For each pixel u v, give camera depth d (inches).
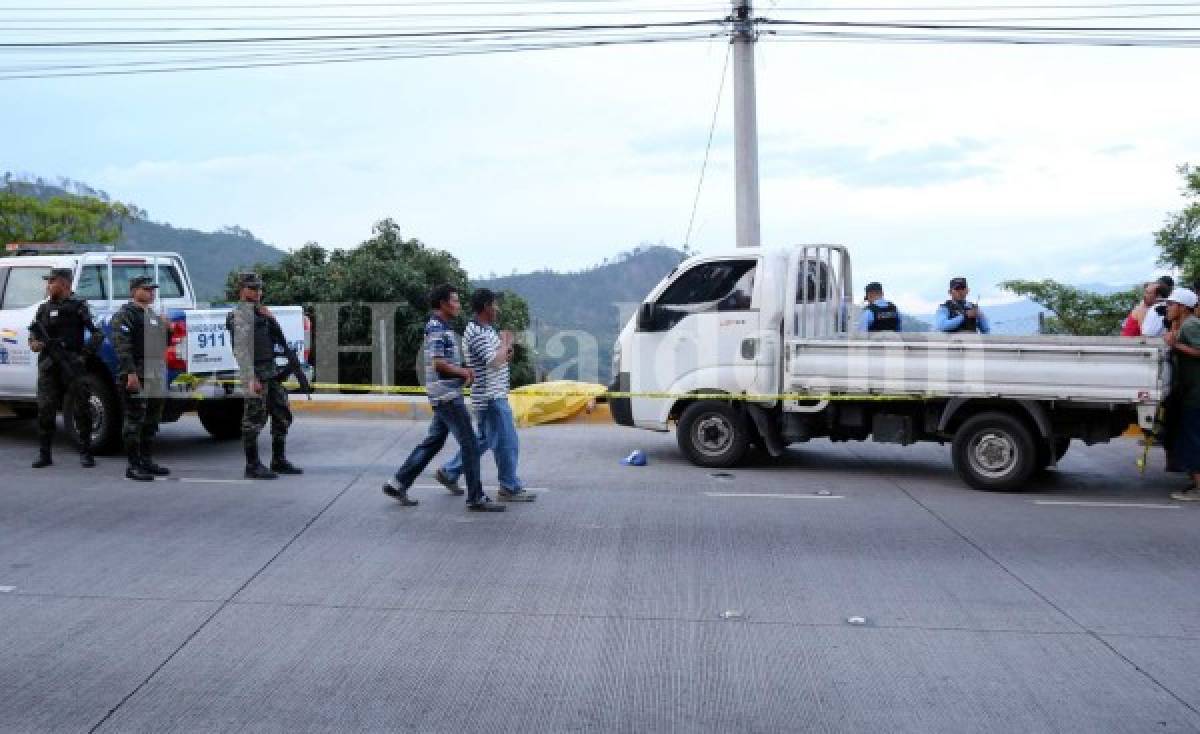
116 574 304.8
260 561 317.7
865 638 257.8
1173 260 812.6
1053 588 297.9
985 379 410.6
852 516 378.9
